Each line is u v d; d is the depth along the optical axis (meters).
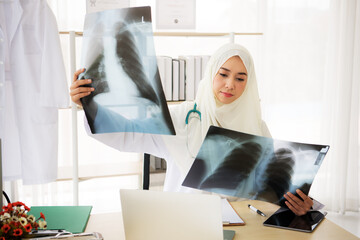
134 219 1.12
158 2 2.72
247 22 3.52
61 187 3.27
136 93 1.48
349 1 3.22
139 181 3.12
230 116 1.89
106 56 1.46
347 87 3.31
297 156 1.39
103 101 1.50
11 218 1.12
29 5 2.36
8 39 2.38
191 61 2.80
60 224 1.36
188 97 2.83
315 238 1.29
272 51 3.43
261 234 1.32
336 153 3.41
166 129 1.49
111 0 2.55
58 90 2.40
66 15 3.01
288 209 1.53
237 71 1.83
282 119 3.49
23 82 2.38
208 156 1.44
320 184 3.48
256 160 1.42
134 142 1.82
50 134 2.49
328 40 3.36
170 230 1.10
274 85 3.47
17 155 2.47
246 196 1.48
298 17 3.38
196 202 1.08
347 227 3.15
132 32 1.42
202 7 3.49
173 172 1.89
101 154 3.37
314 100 3.44
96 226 1.39
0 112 2.28
